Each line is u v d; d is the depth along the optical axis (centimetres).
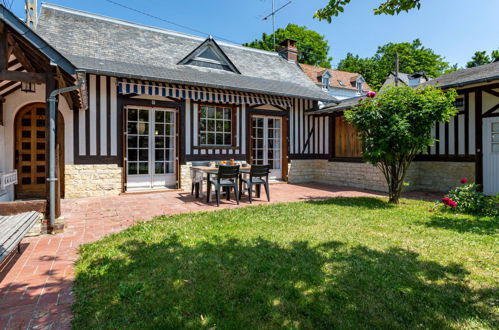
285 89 1154
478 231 464
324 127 1309
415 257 351
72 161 821
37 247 403
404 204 716
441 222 523
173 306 246
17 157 807
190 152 994
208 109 1039
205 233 454
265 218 556
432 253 365
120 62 889
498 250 375
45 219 464
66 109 815
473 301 252
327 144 1317
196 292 269
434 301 251
